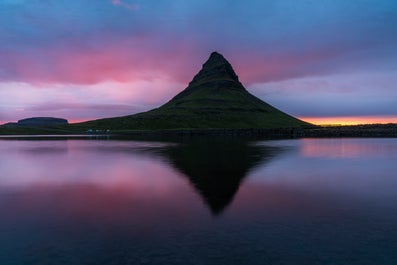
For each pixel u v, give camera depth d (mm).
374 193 19844
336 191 20391
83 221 14680
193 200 18172
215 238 12562
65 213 15922
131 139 95562
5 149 55594
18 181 24344
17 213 15984
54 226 14070
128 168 30469
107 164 33438
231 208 16578
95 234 13086
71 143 73938
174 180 24172
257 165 32000
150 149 53531
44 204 17578
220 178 24875
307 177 25250
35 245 12070
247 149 52500
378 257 10914
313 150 50094
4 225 14234
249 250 11477
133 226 13969
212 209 16391
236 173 27156
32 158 40094
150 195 19438
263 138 98812
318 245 11883
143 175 26422
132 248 11742
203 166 31406
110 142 77750
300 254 11164
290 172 27656
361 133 113812
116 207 16875
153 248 11719
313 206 16922
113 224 14234
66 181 24203
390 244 11922
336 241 12219
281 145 62531
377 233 13008
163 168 30266
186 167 30797
